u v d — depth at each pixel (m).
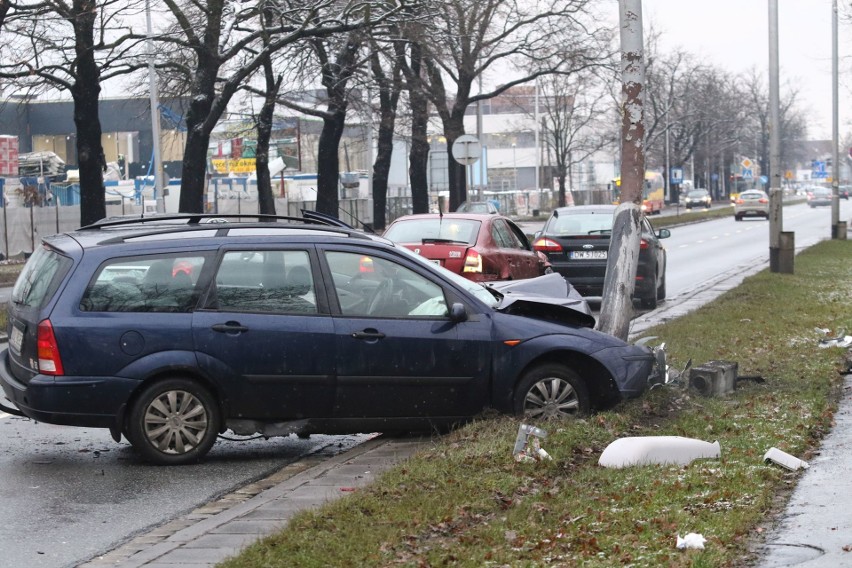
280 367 9.24
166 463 9.20
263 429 9.35
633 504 7.08
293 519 6.80
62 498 8.28
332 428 9.48
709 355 14.02
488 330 9.73
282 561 5.95
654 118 91.00
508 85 50.09
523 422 9.34
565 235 22.03
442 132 57.81
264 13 34.41
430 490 7.46
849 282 26.09
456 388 9.65
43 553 6.90
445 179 93.31
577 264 21.89
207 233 9.41
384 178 53.50
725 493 7.23
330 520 6.73
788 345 15.16
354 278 9.55
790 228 65.06
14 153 53.69
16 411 9.52
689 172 147.38
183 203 34.00
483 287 10.48
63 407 8.90
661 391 10.72
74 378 8.88
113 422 9.01
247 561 5.98
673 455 8.36
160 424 9.15
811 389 11.63
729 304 20.64
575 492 7.44
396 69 46.47
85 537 7.26
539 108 96.94
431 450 8.69
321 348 9.32
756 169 142.88
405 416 9.60
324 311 9.40
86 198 34.12
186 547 6.60
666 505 7.02
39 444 10.22
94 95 33.78
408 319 9.57
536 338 9.78
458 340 9.63
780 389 11.65
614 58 48.09
